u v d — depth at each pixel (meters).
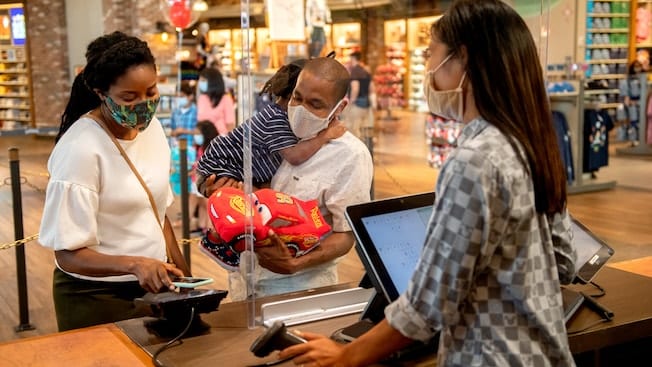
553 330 1.30
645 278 2.14
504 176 1.23
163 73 8.79
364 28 13.84
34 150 11.94
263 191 1.94
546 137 1.31
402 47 13.90
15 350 1.66
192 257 5.41
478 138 1.26
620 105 10.59
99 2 13.80
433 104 1.39
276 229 1.87
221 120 6.34
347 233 2.05
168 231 2.30
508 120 1.27
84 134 2.01
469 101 1.33
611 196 7.42
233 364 1.55
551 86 7.61
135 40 2.00
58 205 1.96
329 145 2.05
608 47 11.76
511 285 1.27
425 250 1.25
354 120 9.78
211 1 11.19
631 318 1.77
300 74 2.00
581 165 7.68
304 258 1.95
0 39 15.23
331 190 2.03
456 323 1.28
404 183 8.21
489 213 1.21
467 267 1.22
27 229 6.49
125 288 2.12
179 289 1.79
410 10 13.64
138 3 12.96
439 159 9.09
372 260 1.58
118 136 2.09
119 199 2.04
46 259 5.51
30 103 15.13
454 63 1.33
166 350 1.63
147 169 2.13
